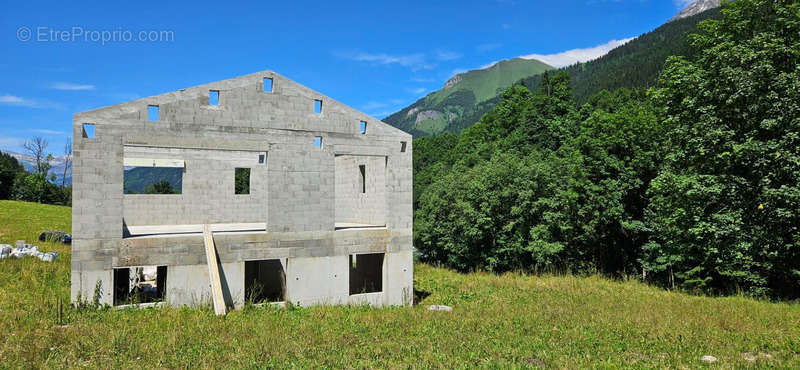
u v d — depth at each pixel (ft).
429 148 240.73
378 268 78.48
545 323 50.52
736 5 72.74
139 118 51.39
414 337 44.01
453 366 35.27
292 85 59.26
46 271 69.77
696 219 71.61
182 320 46.34
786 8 65.67
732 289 83.97
